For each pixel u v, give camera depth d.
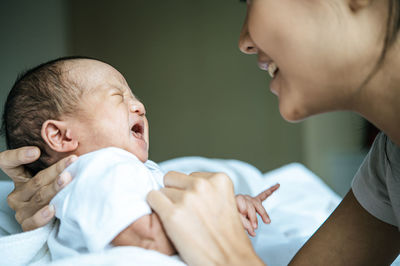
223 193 0.79
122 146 1.08
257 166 3.38
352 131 3.63
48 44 2.93
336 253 0.96
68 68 1.11
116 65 3.37
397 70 0.70
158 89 3.40
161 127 3.43
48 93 1.07
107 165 0.89
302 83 0.75
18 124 1.08
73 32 3.30
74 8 3.29
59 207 0.87
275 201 1.71
